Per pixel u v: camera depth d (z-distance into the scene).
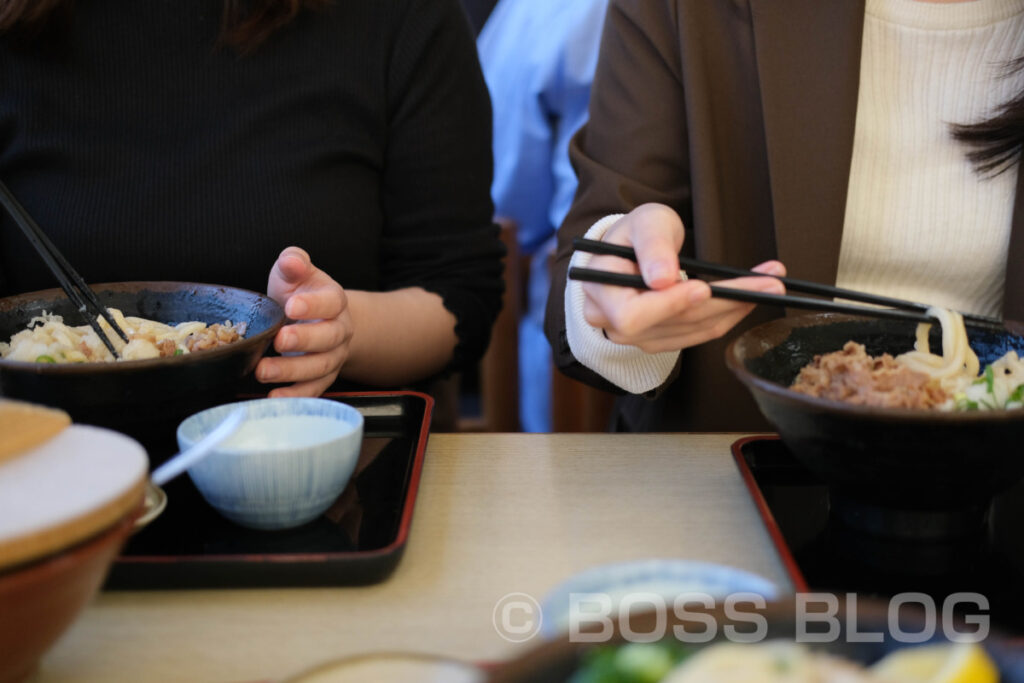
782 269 0.98
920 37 1.31
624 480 0.99
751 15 1.29
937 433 0.75
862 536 0.87
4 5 1.33
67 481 0.60
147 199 1.39
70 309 1.16
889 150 1.35
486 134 1.62
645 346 1.01
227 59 1.42
